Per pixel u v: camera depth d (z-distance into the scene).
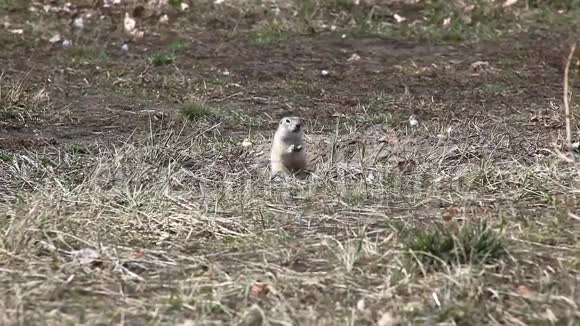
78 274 10.10
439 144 15.95
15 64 22.31
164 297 9.58
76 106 19.20
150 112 18.81
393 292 9.61
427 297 9.49
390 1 28.34
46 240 10.88
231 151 15.96
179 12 27.22
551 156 14.76
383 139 16.41
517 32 26.19
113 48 24.33
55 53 23.56
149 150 15.15
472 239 10.31
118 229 11.49
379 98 20.11
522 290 9.66
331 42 25.30
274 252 10.66
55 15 26.61
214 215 11.93
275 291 9.61
